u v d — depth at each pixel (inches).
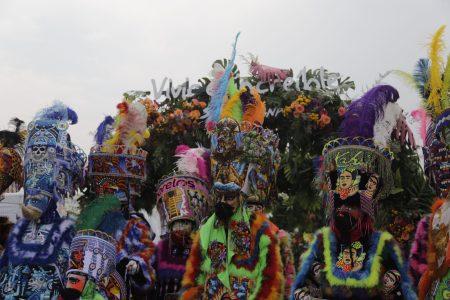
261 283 171.5
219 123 200.5
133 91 267.3
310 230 268.4
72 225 204.7
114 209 177.8
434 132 186.4
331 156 170.9
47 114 209.9
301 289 163.9
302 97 253.0
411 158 240.5
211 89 233.1
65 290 161.3
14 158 226.5
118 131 222.2
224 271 175.6
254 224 177.6
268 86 260.4
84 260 163.9
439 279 171.5
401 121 188.5
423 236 187.6
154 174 264.1
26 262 196.7
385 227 231.1
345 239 164.2
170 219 219.6
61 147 206.5
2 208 270.4
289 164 253.8
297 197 258.7
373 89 178.1
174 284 218.5
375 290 155.9
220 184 179.2
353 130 171.6
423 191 238.8
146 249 190.1
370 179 166.4
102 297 178.9
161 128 261.0
